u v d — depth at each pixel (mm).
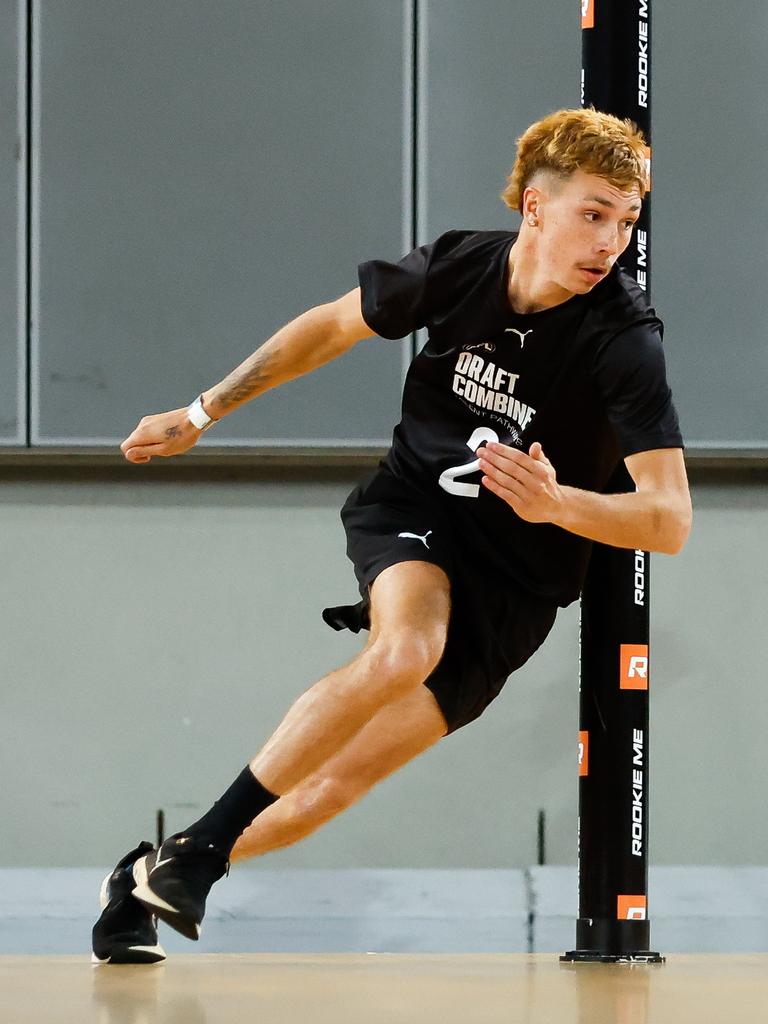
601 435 8016
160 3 15742
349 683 7473
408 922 14750
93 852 15320
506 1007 5762
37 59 15695
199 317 15664
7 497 15680
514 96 15766
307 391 15555
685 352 15766
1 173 15656
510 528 8172
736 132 15867
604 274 7531
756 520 15797
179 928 7414
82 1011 5566
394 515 8250
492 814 15375
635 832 8945
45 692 15492
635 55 9078
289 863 15273
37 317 15609
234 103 15750
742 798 15508
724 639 15695
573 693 15508
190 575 15664
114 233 15695
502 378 7906
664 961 8898
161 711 15508
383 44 15750
